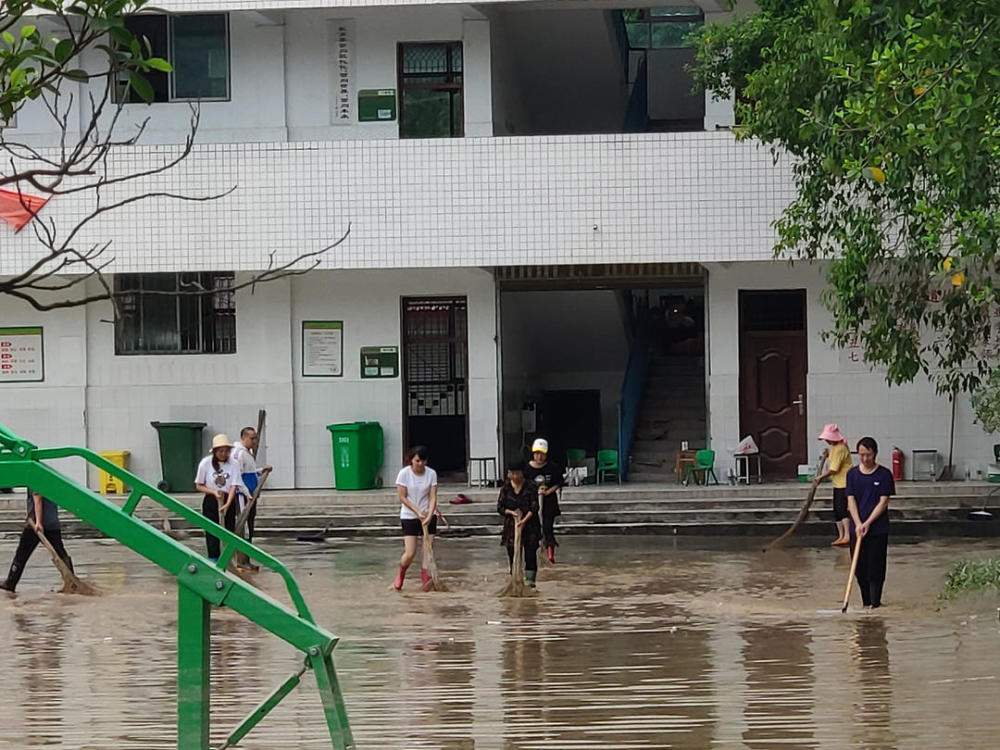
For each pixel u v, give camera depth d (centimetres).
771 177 2691
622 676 1290
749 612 1688
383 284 2877
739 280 2834
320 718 1136
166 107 2870
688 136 2700
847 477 1717
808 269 2820
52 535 1939
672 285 2903
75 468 2892
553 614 1706
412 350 2941
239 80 2877
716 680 1259
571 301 3064
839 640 1462
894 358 2008
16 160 2783
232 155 2759
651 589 1902
